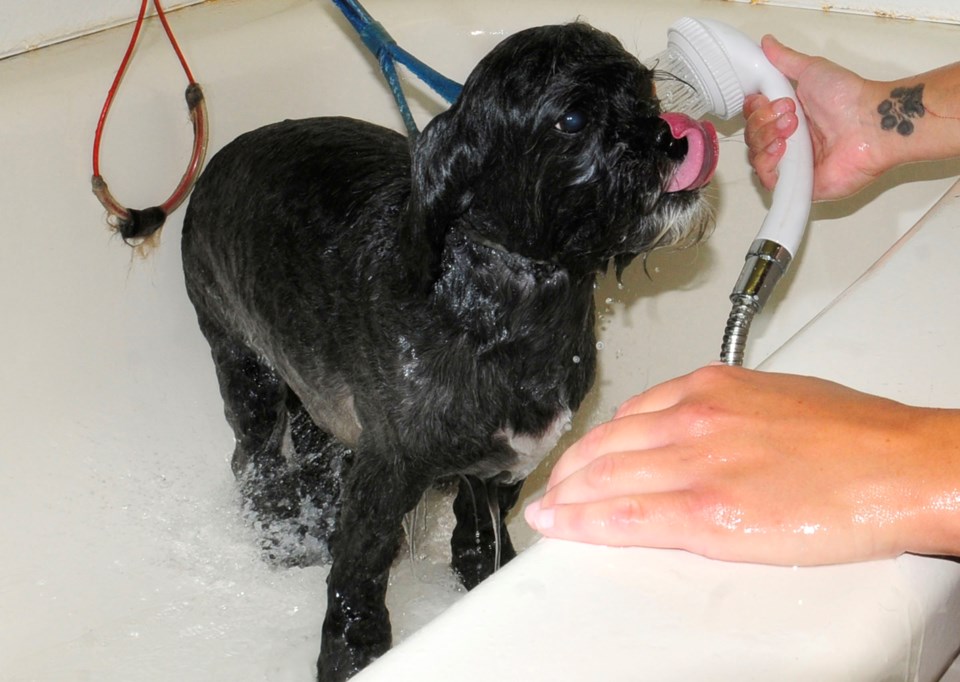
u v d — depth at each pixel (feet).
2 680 4.98
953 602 2.26
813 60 4.48
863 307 3.00
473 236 3.95
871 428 2.24
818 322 2.97
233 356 5.32
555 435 4.36
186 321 5.70
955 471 2.13
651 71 3.79
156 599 5.40
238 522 5.64
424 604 5.27
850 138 4.37
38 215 5.11
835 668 2.02
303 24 5.76
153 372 5.61
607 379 5.81
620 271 4.30
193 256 5.24
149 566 5.49
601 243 3.83
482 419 4.16
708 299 5.59
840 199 4.99
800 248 5.36
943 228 3.28
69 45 5.50
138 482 5.57
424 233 3.88
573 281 4.05
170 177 5.49
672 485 2.23
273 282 4.63
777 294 5.45
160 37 5.57
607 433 2.40
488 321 4.06
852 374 2.77
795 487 2.17
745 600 2.12
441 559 5.54
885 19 5.42
